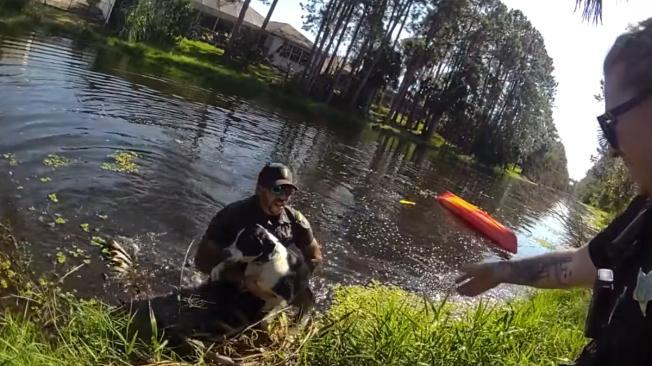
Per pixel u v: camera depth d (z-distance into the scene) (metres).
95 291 4.98
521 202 25.56
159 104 14.92
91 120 10.56
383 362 3.60
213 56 40.78
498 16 52.84
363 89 46.34
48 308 4.33
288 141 16.55
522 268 2.17
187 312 4.83
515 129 54.59
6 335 3.56
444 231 11.05
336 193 11.49
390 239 9.38
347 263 7.58
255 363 3.89
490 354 3.86
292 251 5.22
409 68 47.38
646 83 1.35
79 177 7.48
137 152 9.39
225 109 18.88
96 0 35.84
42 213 6.16
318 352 3.76
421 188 16.44
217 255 5.17
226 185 9.23
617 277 1.53
